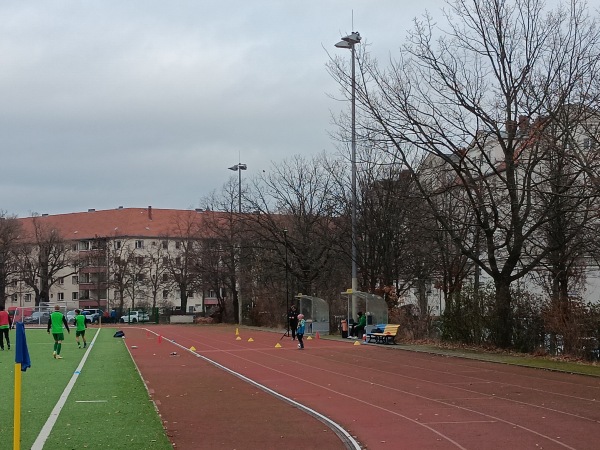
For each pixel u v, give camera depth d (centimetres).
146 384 1909
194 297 11512
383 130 3092
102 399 1549
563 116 2514
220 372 2284
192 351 3309
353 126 3472
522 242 2984
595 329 2495
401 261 4559
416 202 3341
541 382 1927
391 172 4306
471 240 4003
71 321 7569
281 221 6388
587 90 2592
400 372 2269
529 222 3156
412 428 1227
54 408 1409
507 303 3030
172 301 11169
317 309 4881
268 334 5166
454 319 3359
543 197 2806
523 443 1082
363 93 3064
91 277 11144
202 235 8381
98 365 2489
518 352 2916
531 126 2722
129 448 1005
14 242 9525
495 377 2078
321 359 2822
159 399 1609
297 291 6356
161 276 10000
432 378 2075
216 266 7756
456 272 4294
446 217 3141
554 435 1147
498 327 3047
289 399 1612
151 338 4634
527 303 2942
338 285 5881
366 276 4725
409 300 6088
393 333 3659
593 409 1434
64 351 3288
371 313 4112
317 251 5919
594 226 2988
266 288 6700
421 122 2992
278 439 1117
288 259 6247
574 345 2578
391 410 1446
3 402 1502
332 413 1408
